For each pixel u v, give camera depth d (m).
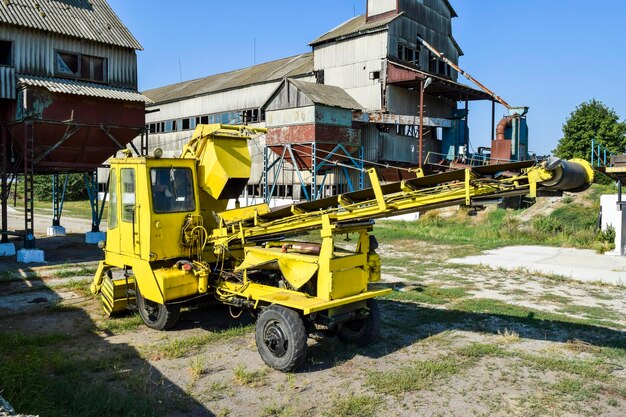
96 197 22.05
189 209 8.84
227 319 9.63
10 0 17.91
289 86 28.36
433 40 35.81
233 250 8.88
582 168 5.81
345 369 7.08
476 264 16.00
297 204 7.71
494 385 6.52
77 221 31.59
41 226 28.06
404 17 32.19
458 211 29.08
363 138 31.31
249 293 7.82
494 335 8.63
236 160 9.01
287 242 8.62
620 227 17.91
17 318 9.73
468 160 31.33
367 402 5.96
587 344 8.09
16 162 18.42
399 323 9.29
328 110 27.61
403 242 21.62
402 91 31.94
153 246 8.34
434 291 11.92
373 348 7.94
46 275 13.80
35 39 17.50
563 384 6.46
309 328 7.64
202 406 5.89
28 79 16.69
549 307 10.68
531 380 6.68
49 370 6.98
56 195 24.44
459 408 5.87
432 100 35.03
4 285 12.61
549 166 5.48
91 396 5.91
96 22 19.62
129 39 19.69
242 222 8.32
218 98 39.06
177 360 7.42
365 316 7.77
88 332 8.80
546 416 5.68
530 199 28.81
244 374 6.64
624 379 6.72
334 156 28.73
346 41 32.66
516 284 13.13
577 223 23.14
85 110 17.53
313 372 6.96
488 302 10.86
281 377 6.77
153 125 45.44
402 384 6.45
